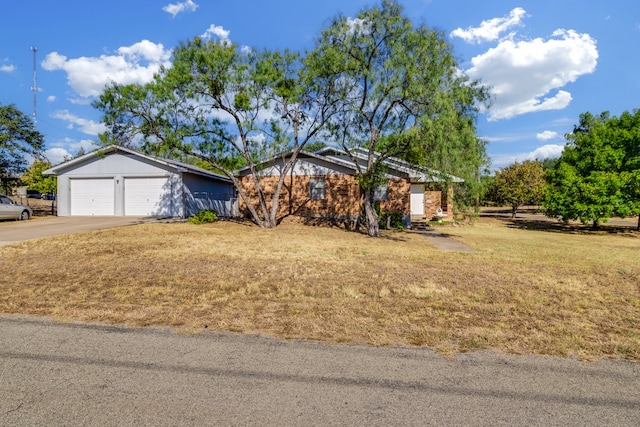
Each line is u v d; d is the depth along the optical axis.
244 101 14.40
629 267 9.16
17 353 3.66
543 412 2.75
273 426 2.54
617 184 19.58
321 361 3.55
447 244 13.38
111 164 20.52
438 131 12.12
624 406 2.84
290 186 19.86
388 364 3.51
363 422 2.60
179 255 9.16
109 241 11.08
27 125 24.05
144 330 4.30
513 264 9.12
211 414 2.67
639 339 4.20
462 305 5.43
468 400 2.90
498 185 32.00
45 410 2.70
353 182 19.38
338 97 14.23
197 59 14.13
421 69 12.30
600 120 28.97
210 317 4.75
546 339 4.16
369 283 6.71
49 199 41.81
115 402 2.82
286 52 14.92
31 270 7.32
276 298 5.62
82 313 4.84
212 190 24.66
